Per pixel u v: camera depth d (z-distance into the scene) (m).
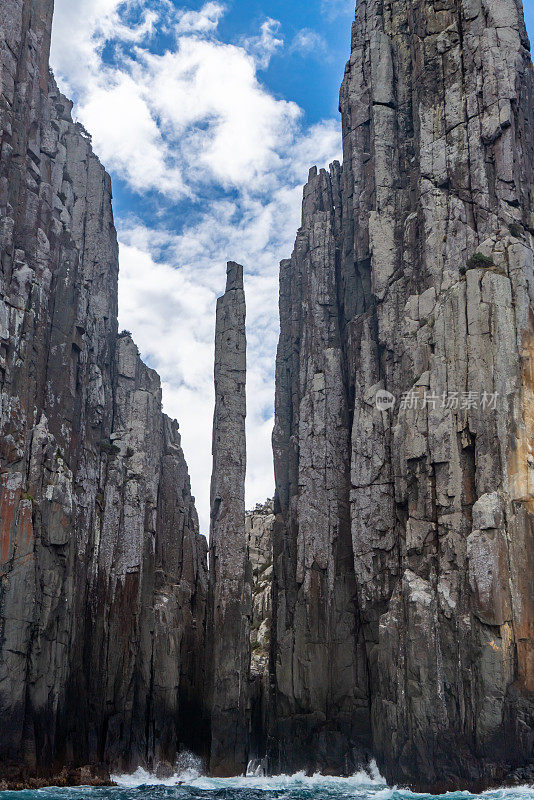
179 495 84.75
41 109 72.62
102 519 71.31
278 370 86.50
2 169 64.75
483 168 70.38
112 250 85.00
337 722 68.38
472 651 56.53
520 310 62.16
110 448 75.19
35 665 57.84
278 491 82.06
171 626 73.19
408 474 64.06
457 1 77.00
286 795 58.09
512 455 58.97
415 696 58.16
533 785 52.47
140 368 86.31
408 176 77.75
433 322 67.12
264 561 112.44
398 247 75.38
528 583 56.44
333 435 76.31
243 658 70.88
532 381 60.75
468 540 58.06
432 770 56.47
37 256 67.38
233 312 78.88
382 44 81.62
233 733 67.69
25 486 60.06
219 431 75.38
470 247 68.81
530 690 54.62
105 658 67.69
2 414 59.28
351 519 70.50
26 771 56.25
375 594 67.50
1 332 60.75
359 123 83.44
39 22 73.75
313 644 70.88
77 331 71.00
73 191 80.38
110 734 66.12
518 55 72.81
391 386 71.06
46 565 60.12
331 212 87.12
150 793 58.31
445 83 74.75
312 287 82.44
